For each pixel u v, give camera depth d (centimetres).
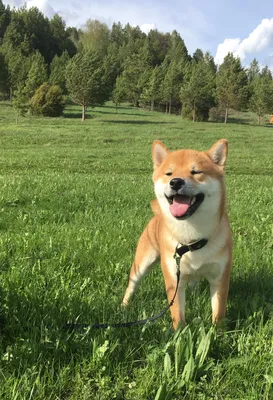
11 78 2811
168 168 150
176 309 144
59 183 364
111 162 802
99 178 455
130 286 162
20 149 1019
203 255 144
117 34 5669
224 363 129
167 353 125
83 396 119
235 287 167
